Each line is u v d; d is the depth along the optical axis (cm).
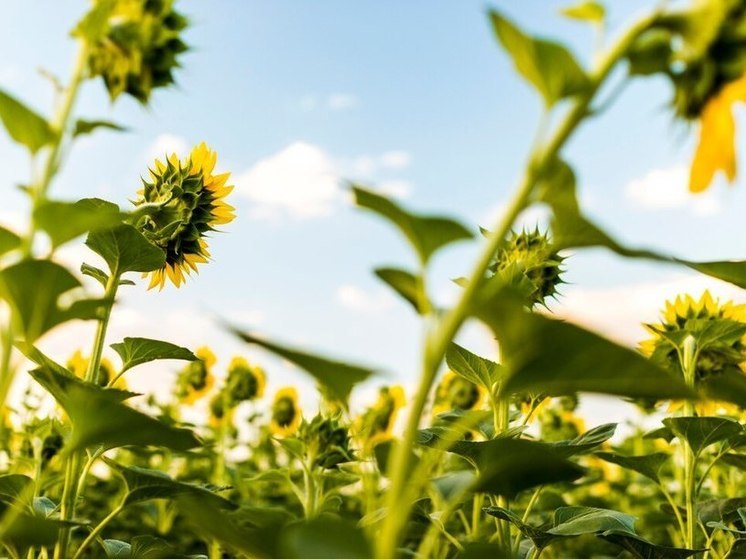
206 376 355
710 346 148
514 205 79
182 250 152
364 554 77
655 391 80
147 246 124
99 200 123
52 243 96
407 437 80
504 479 99
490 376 143
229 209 156
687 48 85
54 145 97
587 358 80
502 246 151
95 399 99
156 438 102
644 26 79
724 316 162
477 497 158
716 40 82
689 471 146
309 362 88
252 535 90
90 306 97
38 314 96
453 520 218
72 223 95
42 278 94
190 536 277
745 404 93
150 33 108
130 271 127
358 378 89
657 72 80
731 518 160
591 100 78
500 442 96
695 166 87
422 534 165
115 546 141
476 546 88
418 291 87
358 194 87
